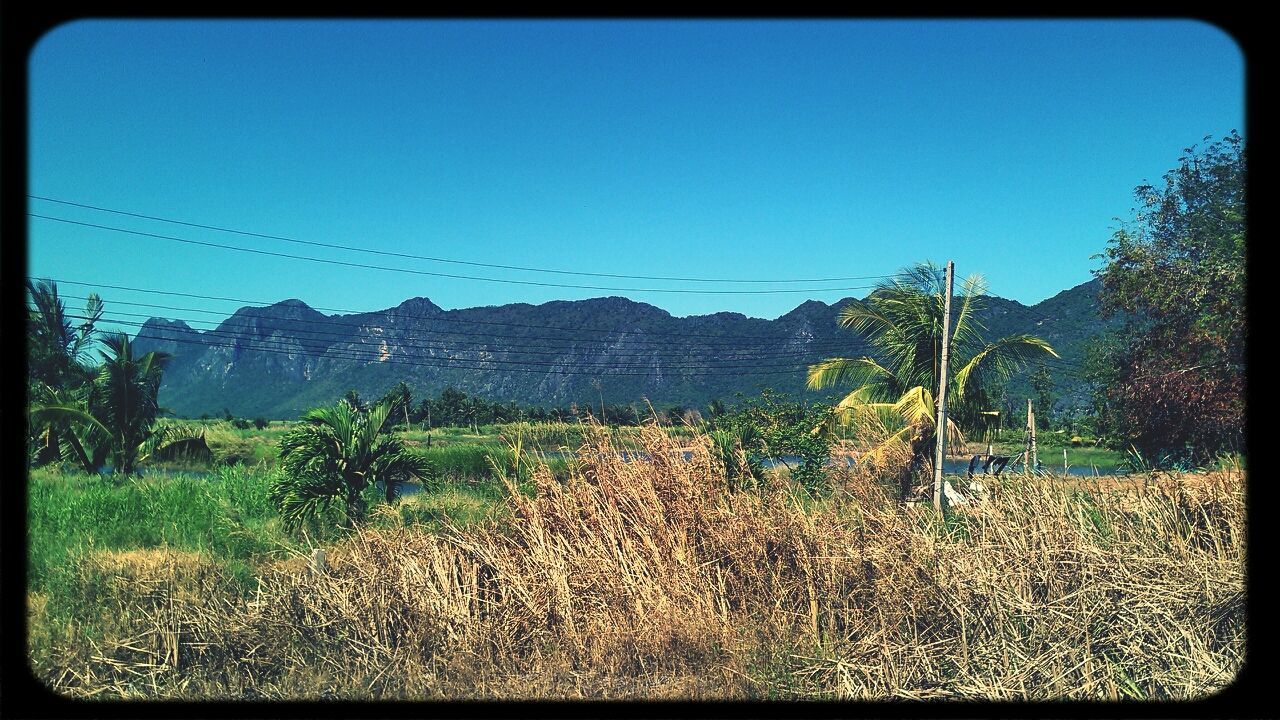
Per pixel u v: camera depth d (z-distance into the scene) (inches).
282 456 470.6
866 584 239.1
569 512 282.7
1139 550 237.6
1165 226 617.9
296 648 228.4
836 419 615.8
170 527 453.4
